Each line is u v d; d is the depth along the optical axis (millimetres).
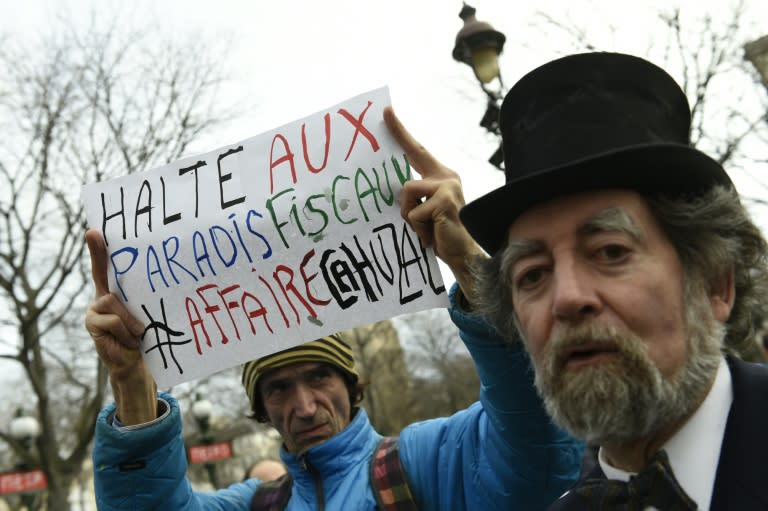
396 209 2230
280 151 2412
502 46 7039
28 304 11453
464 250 2045
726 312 1558
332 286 2291
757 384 1426
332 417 2598
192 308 2438
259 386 2719
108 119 11742
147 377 2453
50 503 11969
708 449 1418
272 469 4047
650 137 1502
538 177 1483
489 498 2182
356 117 2312
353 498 2420
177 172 2533
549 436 2068
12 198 11383
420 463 2414
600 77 1529
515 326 1832
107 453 2332
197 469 19656
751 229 1604
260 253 2381
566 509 1601
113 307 2480
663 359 1421
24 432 12016
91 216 2588
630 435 1433
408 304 2186
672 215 1495
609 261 1458
